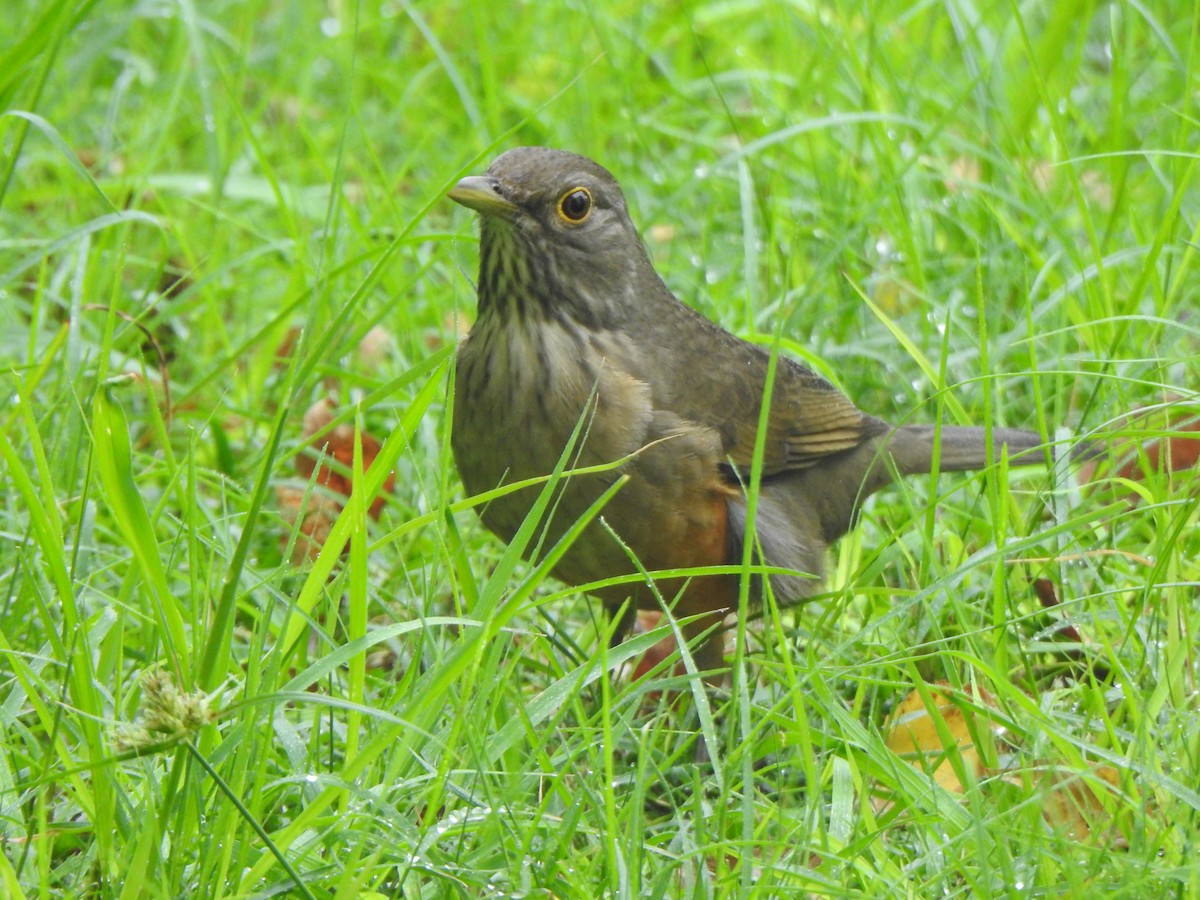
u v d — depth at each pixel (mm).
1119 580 9727
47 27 11195
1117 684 8812
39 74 11680
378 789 6992
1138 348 11664
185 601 9617
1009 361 12469
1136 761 7418
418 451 11578
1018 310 13359
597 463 9492
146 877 6484
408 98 16234
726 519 9883
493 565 11047
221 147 15312
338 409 11812
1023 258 13172
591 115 15922
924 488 12031
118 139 16562
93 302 12992
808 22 16656
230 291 13539
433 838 6824
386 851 6758
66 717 7586
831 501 11250
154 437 12289
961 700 7910
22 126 11188
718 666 10367
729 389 10367
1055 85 15617
